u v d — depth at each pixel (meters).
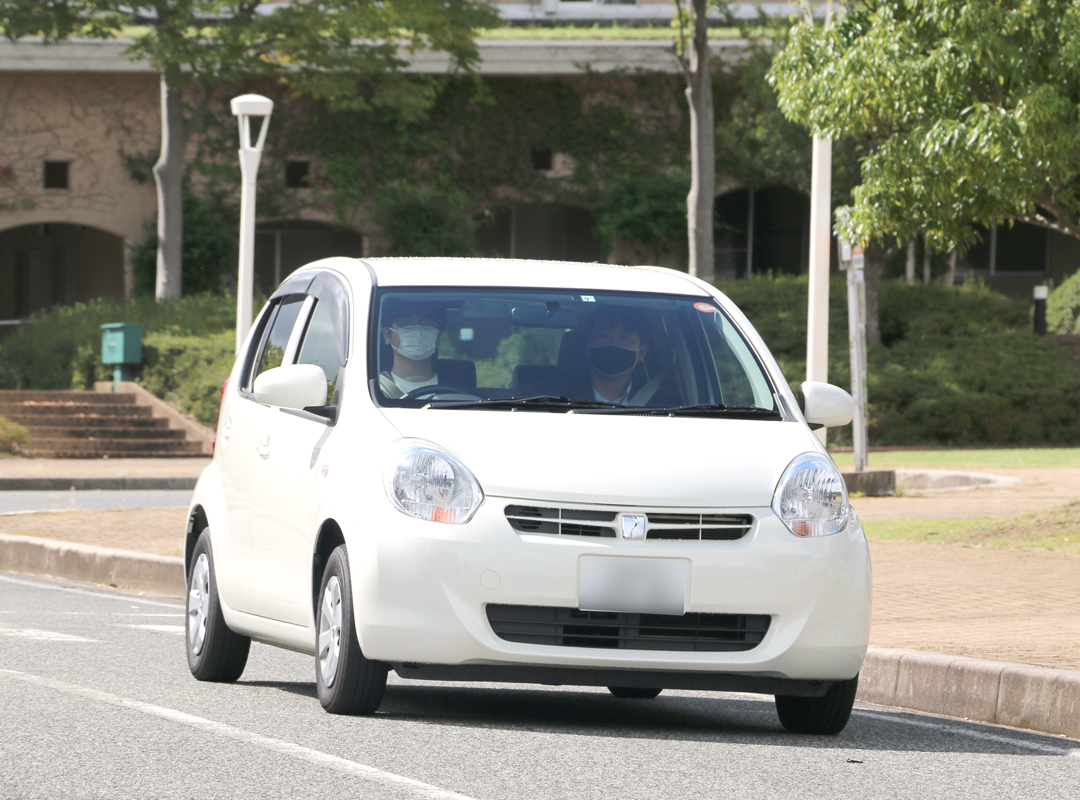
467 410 24.06
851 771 21.25
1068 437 123.19
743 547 22.75
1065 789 20.61
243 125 85.56
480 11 136.75
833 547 23.22
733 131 145.25
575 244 162.50
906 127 55.47
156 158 148.50
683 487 22.84
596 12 174.75
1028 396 121.88
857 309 78.94
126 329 118.06
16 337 130.75
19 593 44.25
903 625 34.47
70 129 147.38
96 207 147.75
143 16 146.25
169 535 55.56
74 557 49.62
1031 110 49.25
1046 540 52.09
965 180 53.81
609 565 22.38
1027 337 130.25
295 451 25.61
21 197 146.50
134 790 18.64
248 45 131.50
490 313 26.12
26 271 166.38
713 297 27.67
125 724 23.05
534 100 155.62
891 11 53.50
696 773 20.56
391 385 24.75
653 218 153.12
